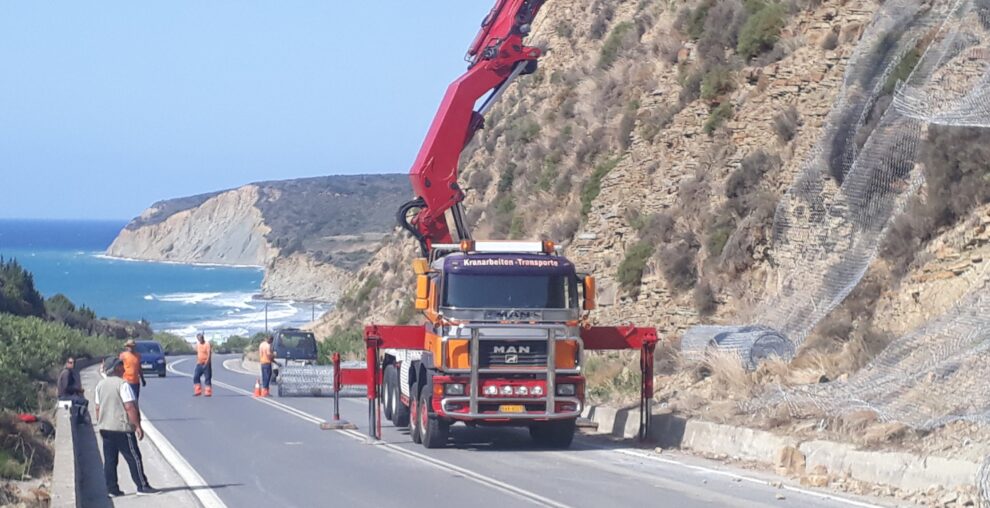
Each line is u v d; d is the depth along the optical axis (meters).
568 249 33.75
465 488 14.54
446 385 18.34
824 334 20.58
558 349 18.44
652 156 32.56
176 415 25.56
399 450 18.81
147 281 182.38
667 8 40.91
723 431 17.55
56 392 29.94
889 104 22.05
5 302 63.22
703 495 13.70
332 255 158.12
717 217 28.61
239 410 26.95
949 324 17.17
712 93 31.58
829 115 25.16
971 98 18.41
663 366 24.05
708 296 27.06
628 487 14.43
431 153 22.39
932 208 20.33
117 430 14.46
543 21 53.03
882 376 16.83
